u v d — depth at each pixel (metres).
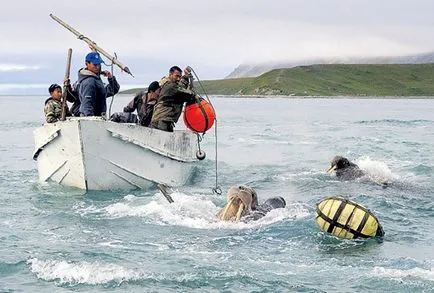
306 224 13.16
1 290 9.13
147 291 9.23
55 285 9.38
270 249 11.57
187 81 17.84
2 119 52.84
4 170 21.06
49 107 17.66
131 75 17.61
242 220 13.41
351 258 11.05
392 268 10.46
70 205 14.98
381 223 13.69
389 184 18.58
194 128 17.84
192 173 19.94
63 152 16.39
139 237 12.20
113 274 9.83
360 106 112.00
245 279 9.78
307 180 19.28
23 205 15.00
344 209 12.28
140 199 15.59
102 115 17.06
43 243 11.58
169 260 10.67
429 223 13.78
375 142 32.50
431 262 10.81
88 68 16.91
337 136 36.56
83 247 11.34
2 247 11.21
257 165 22.92
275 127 45.62
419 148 29.53
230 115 67.75
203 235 12.43
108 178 16.39
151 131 16.83
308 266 10.55
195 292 9.27
